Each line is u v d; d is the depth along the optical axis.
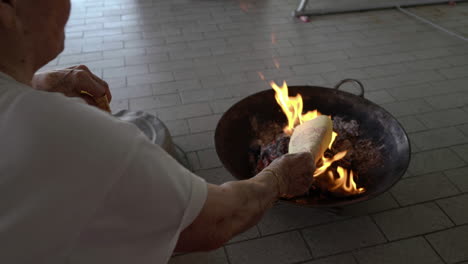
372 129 1.96
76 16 4.23
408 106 2.64
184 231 0.67
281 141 1.84
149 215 0.55
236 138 1.95
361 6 4.23
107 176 0.51
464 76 2.97
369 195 1.52
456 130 2.38
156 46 3.56
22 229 0.47
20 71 0.58
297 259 1.67
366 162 1.88
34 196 0.47
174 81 3.00
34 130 0.48
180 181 0.60
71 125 0.50
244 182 0.84
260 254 1.69
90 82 1.28
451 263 1.62
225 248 1.71
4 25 0.54
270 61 3.28
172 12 4.34
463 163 2.12
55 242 0.48
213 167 2.17
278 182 0.92
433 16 4.08
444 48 3.41
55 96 0.53
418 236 1.74
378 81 2.95
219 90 2.88
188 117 2.59
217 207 0.71
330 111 2.13
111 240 0.53
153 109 2.67
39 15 0.59
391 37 3.65
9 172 0.47
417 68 3.11
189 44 3.59
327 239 1.74
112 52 3.45
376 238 1.74
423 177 2.04
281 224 1.82
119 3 4.60
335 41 3.61
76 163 0.49
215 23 4.04
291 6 4.47
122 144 0.53
